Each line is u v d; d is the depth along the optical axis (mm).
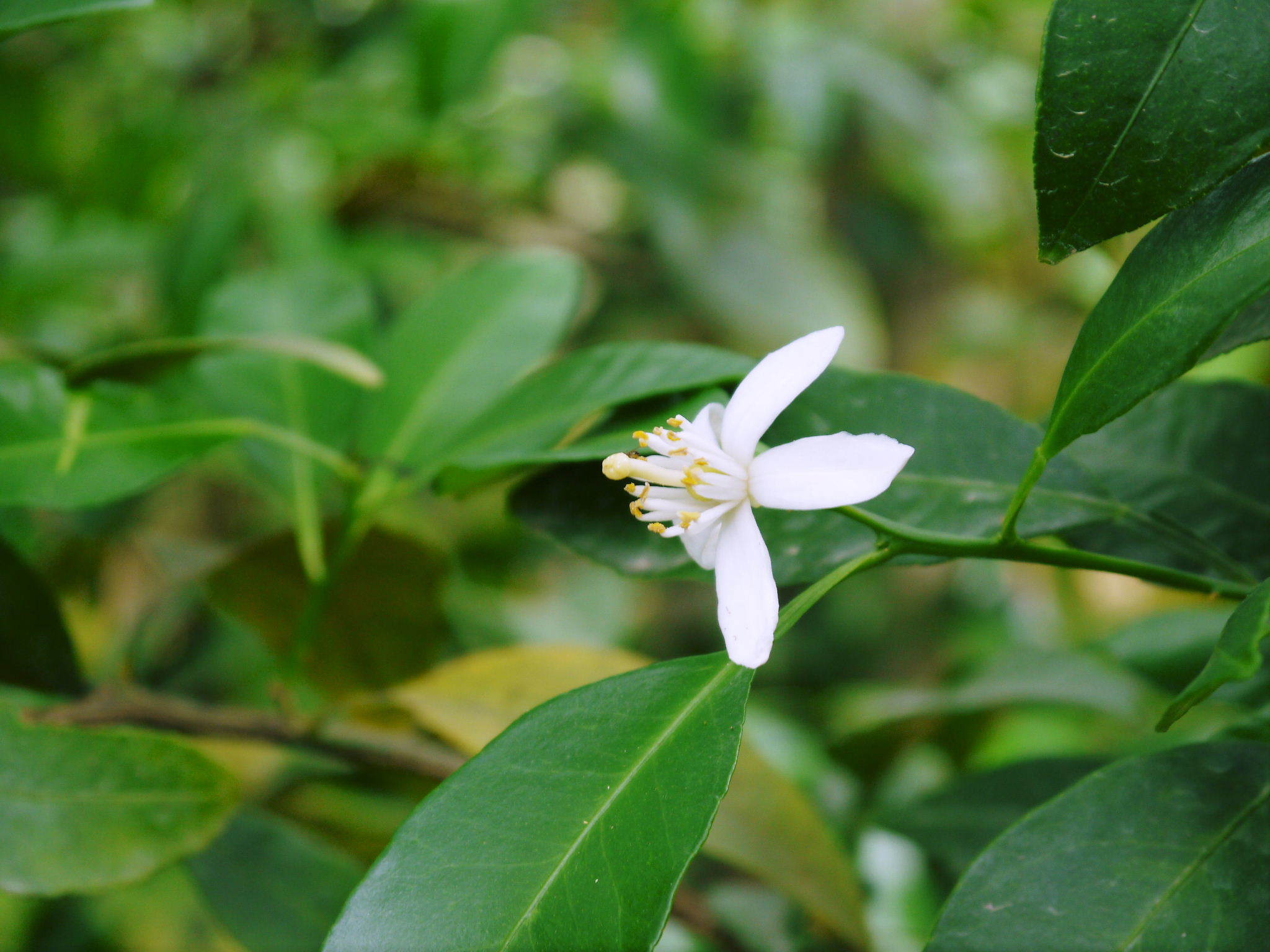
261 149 603
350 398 326
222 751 364
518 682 308
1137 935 243
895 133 719
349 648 316
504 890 238
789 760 424
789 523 272
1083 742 579
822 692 606
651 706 249
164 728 309
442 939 236
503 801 244
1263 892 245
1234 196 242
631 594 689
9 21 262
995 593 784
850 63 688
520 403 294
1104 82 239
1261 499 285
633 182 655
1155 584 254
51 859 283
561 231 708
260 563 313
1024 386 858
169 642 386
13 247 661
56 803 286
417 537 309
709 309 641
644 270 704
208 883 326
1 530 313
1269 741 269
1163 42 238
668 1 645
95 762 290
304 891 327
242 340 299
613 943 234
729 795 303
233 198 535
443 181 688
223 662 431
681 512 258
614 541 279
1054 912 245
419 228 683
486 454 282
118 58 701
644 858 237
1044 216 243
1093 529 279
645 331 685
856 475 251
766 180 676
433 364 325
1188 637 321
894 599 766
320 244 574
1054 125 240
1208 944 242
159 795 291
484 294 332
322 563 312
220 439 295
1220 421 290
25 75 623
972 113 802
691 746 244
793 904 344
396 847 242
